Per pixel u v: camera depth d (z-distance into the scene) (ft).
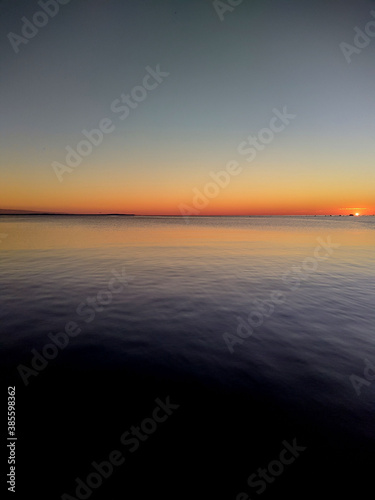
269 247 75.66
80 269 43.27
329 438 10.69
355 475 9.12
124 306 26.55
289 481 8.92
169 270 43.47
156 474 9.18
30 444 10.24
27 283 34.35
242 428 11.18
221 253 63.46
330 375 15.17
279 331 21.11
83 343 18.74
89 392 13.43
